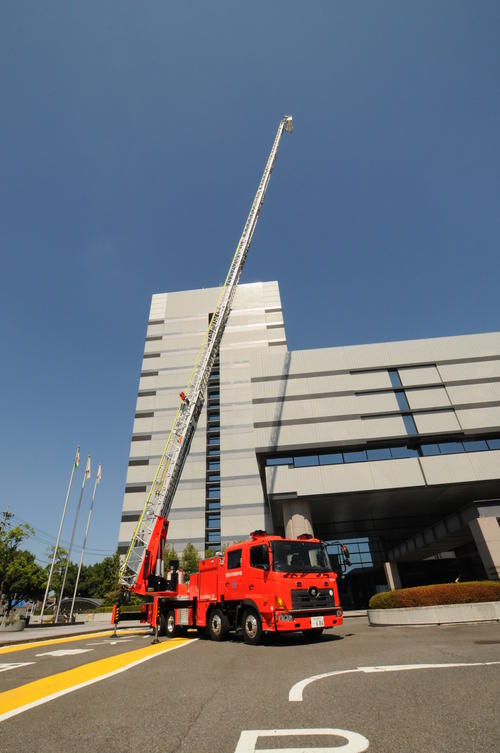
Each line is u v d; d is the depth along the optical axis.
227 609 11.83
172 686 5.66
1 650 12.48
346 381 31.19
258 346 76.69
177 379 73.88
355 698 4.53
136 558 16.28
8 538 35.19
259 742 3.30
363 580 40.66
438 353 31.69
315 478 27.48
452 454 27.38
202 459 66.44
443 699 4.29
